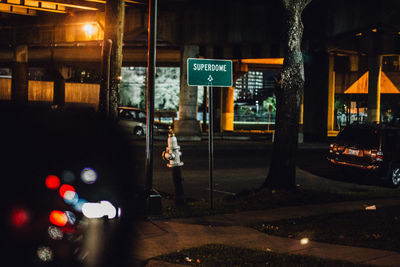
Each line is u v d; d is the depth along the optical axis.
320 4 32.72
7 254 4.27
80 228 4.64
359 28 30.73
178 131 30.77
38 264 4.37
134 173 5.62
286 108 11.64
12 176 4.48
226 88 56.50
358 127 15.47
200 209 9.74
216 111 49.03
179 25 32.19
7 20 44.56
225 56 34.00
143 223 8.24
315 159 21.59
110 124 5.82
